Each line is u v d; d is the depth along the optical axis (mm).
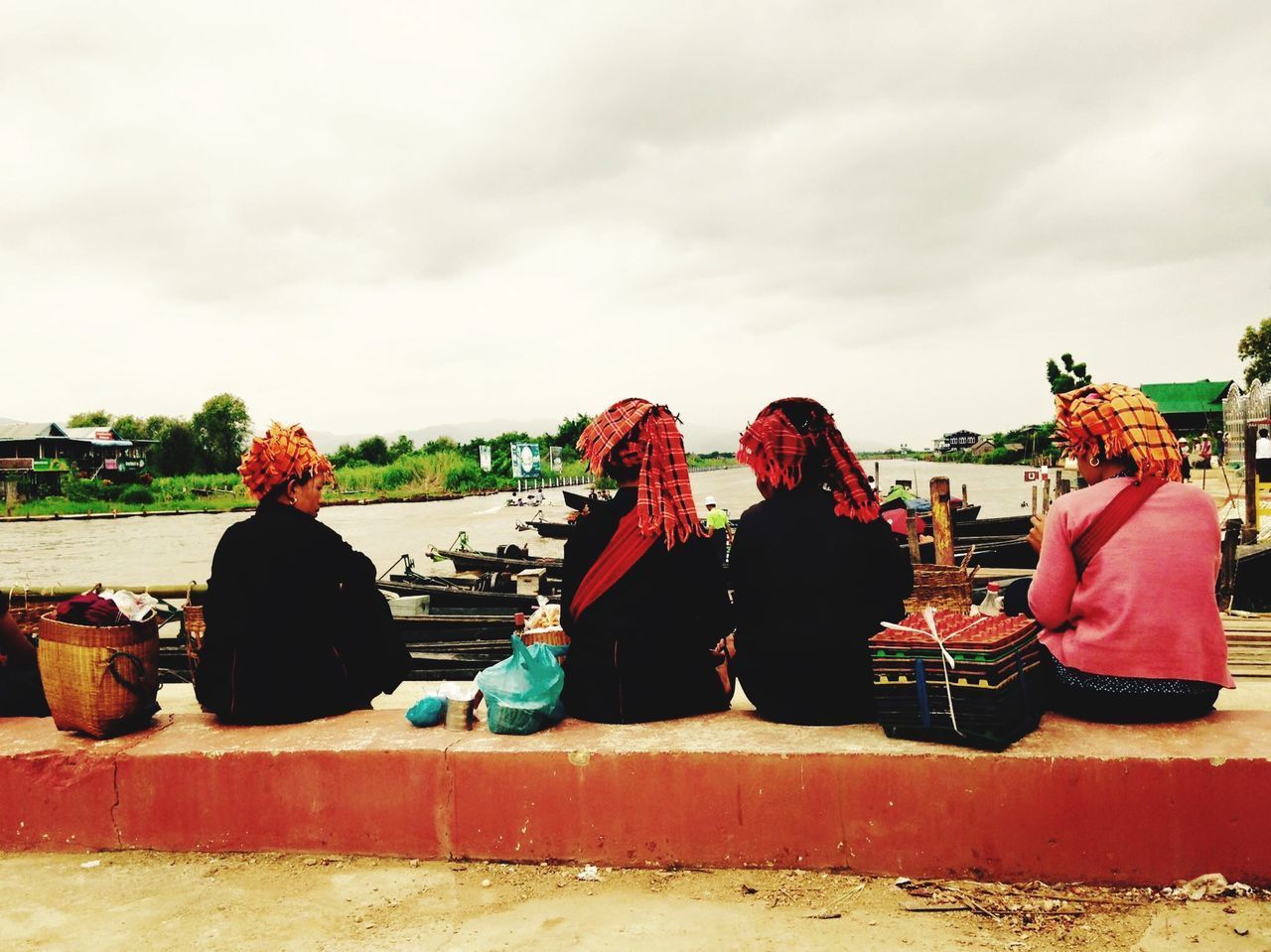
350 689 3945
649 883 3148
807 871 3150
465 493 71438
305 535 3789
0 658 4109
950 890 2965
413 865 3383
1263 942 2562
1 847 3631
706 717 3602
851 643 3318
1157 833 2900
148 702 3797
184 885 3260
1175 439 3139
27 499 64688
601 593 3555
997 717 2957
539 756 3314
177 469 103000
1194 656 3023
